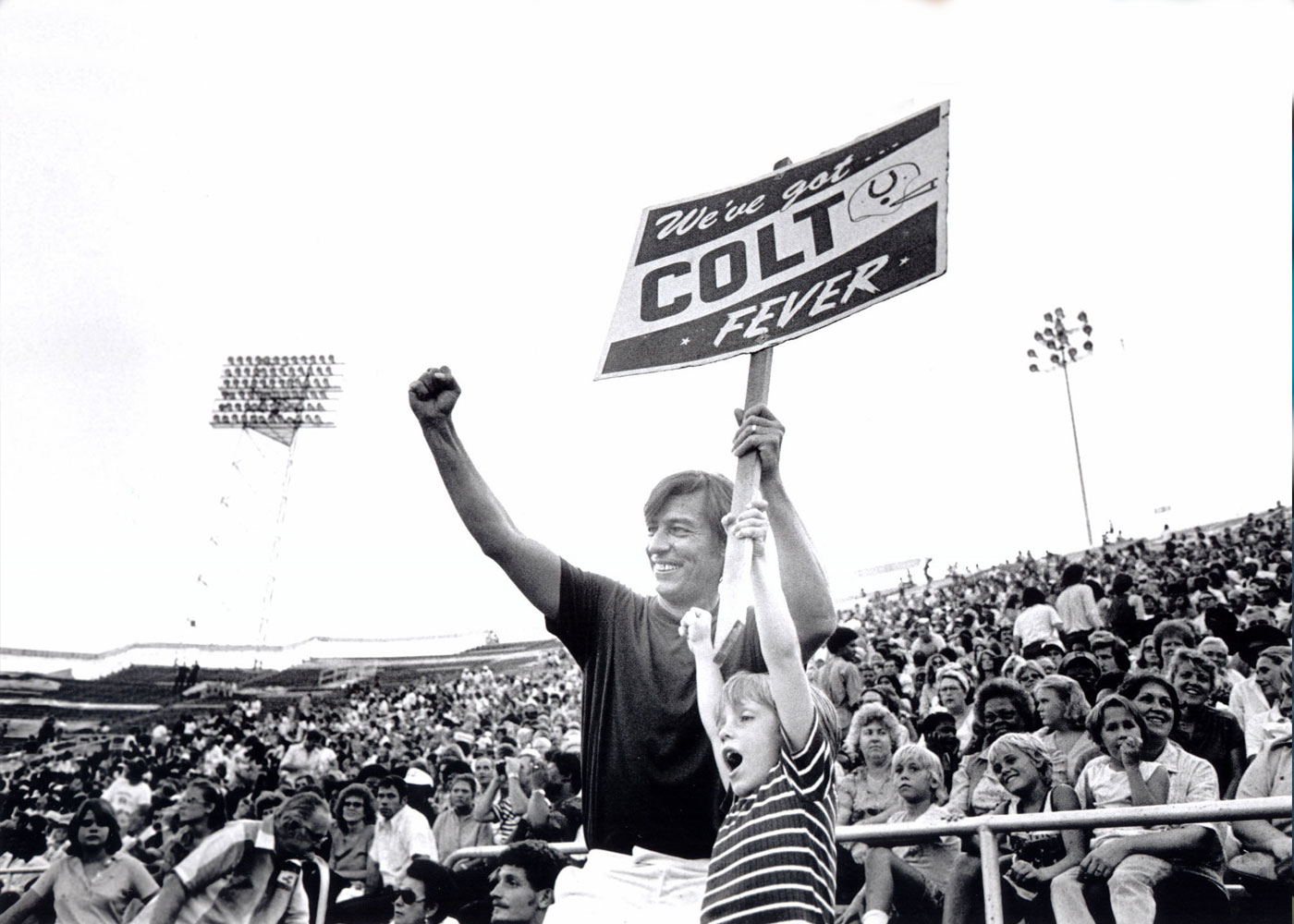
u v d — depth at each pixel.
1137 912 4.56
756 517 2.42
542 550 2.90
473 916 5.92
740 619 2.71
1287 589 9.34
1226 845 5.05
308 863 7.39
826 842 2.35
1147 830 4.81
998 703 6.22
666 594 2.88
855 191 2.72
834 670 7.87
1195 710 5.57
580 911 2.62
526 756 8.23
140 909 8.60
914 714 8.21
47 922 8.66
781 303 2.69
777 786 2.38
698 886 2.59
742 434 2.59
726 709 2.50
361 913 7.59
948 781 6.48
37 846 11.66
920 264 2.49
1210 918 4.57
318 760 13.15
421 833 7.61
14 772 15.87
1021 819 4.05
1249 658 6.82
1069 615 9.12
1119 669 7.21
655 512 2.98
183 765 14.98
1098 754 5.49
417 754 12.98
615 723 2.76
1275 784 5.01
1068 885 4.80
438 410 2.78
